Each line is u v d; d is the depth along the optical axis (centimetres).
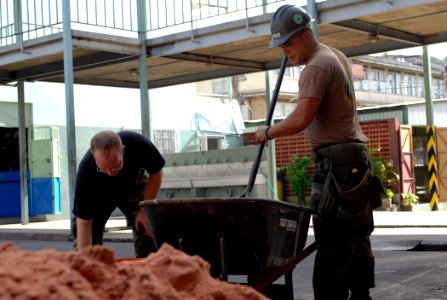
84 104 1939
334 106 410
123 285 138
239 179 1455
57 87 1875
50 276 129
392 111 2288
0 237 1430
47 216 1806
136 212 476
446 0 1017
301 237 394
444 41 1298
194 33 1266
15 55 1366
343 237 411
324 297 414
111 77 1619
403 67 5184
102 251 145
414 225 1172
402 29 1252
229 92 2589
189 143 2203
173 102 2166
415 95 5425
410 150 1838
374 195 420
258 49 1347
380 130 1802
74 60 1419
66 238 1308
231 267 359
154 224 366
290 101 4041
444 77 5684
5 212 1769
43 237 1352
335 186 408
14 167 1805
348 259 411
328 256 410
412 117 2373
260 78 3781
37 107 1834
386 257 849
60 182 1822
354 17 1088
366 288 430
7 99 1797
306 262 832
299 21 411
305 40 414
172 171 1571
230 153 1476
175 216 354
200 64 1450
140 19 1327
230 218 344
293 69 4072
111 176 441
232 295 160
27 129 1822
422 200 1989
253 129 2466
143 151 459
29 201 1789
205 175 1514
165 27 1313
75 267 137
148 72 1545
